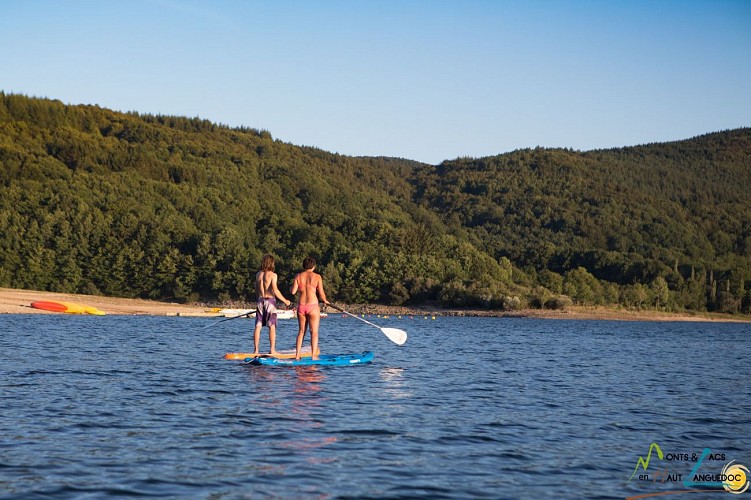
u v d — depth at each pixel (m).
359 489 8.04
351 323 63.06
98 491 7.76
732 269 137.38
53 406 12.45
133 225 108.31
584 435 11.36
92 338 30.42
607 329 68.19
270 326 19.08
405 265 105.44
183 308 90.19
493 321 80.00
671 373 22.53
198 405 12.85
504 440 10.77
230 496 7.69
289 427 11.14
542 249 146.50
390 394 14.83
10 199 113.31
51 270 101.12
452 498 7.85
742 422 12.96
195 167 166.25
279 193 172.88
